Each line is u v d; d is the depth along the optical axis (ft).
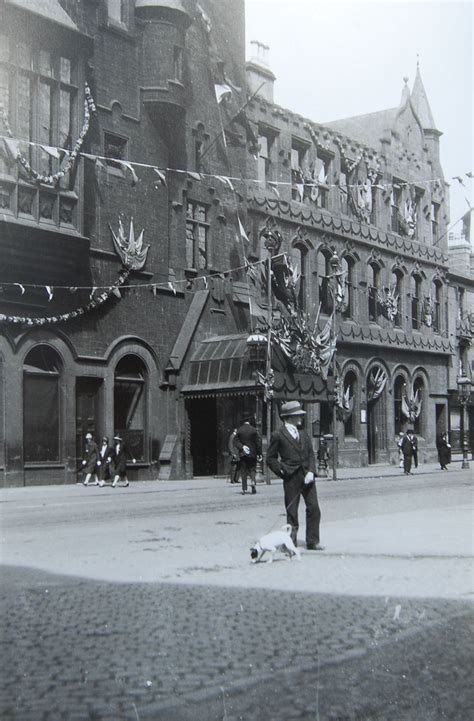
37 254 88.12
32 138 88.53
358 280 149.69
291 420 41.42
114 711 18.02
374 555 39.14
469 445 180.96
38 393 92.84
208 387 107.76
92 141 100.37
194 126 116.16
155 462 106.83
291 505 40.91
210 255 118.32
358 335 147.54
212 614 27.43
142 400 106.73
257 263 115.85
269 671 21.01
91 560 38.70
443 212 177.68
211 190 118.83
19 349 89.81
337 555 39.32
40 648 23.40
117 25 105.29
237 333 119.24
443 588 31.45
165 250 109.70
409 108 168.76
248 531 49.67
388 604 28.81
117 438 92.43
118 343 101.91
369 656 22.43
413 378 163.22
